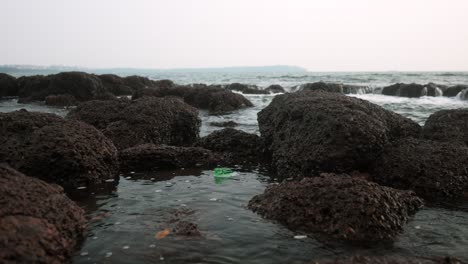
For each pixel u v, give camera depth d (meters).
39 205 5.04
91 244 5.32
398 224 5.89
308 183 6.46
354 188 6.05
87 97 30.22
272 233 5.69
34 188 5.32
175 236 5.57
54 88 30.09
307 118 9.27
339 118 8.55
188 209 6.68
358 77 63.53
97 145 8.59
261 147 11.12
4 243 4.25
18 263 4.21
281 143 9.84
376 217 5.66
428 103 25.30
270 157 10.79
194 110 14.62
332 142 8.30
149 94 27.12
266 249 5.22
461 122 10.03
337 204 5.85
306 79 62.69
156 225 5.98
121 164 9.30
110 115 13.44
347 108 9.09
